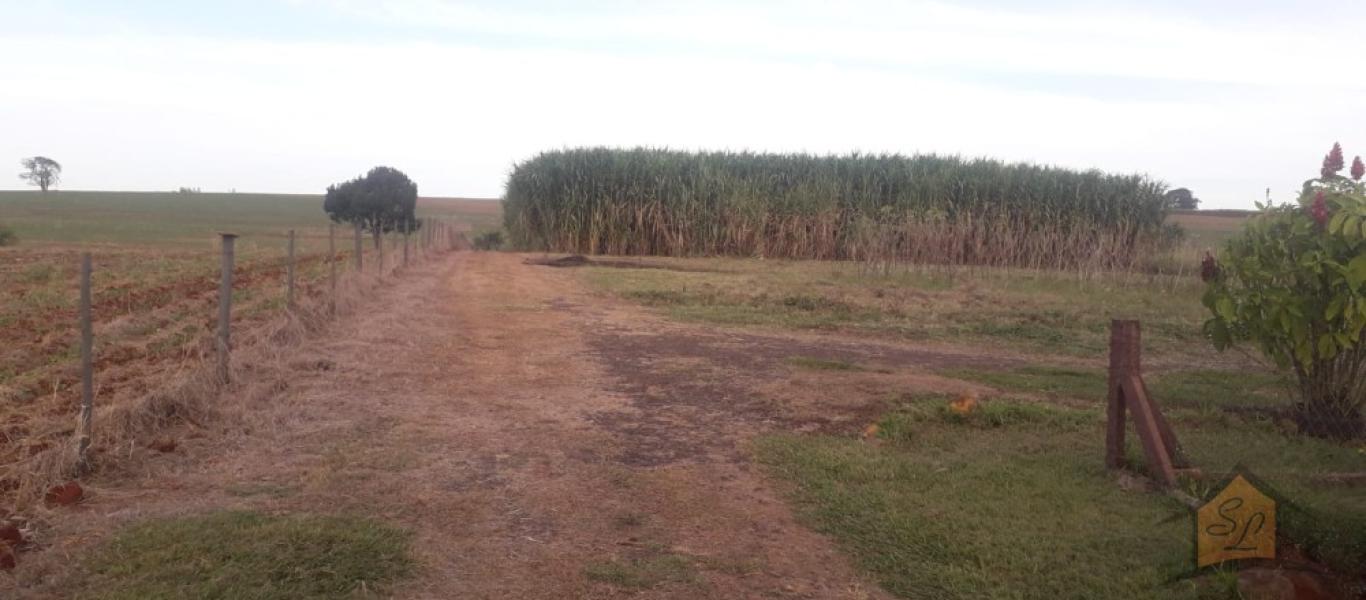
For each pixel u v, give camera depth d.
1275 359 8.05
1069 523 5.73
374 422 7.87
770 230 34.47
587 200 35.16
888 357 11.97
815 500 6.24
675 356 11.56
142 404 7.16
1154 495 6.23
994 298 18.22
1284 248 7.66
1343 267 7.12
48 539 5.05
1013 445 7.56
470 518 5.74
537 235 36.22
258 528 5.26
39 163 137.50
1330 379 7.87
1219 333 8.16
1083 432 7.95
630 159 35.38
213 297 17.16
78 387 8.87
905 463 7.00
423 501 5.98
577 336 13.12
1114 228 32.41
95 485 5.98
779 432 7.95
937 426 8.16
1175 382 10.46
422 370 10.15
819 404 8.73
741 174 35.31
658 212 34.53
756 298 17.84
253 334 11.21
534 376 10.12
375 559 4.96
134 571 4.68
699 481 6.63
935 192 33.38
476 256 32.78
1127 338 6.66
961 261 26.47
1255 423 8.38
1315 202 7.32
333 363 10.13
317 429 7.57
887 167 34.66
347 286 15.48
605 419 8.33
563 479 6.57
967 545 5.39
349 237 51.03
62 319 13.92
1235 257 7.95
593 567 5.05
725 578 5.00
